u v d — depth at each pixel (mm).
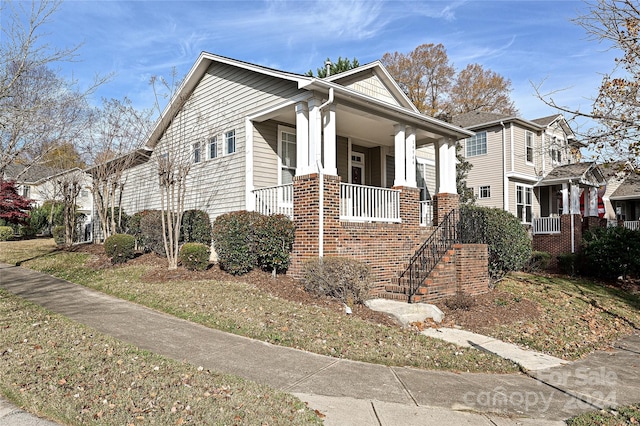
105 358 5371
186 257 11273
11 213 20453
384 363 5984
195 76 14383
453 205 14539
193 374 5020
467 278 11023
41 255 15523
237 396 4480
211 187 13789
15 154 10117
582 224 22344
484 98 34031
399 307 8781
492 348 7230
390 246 11734
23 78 10133
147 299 8805
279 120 12891
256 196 12234
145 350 5805
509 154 22297
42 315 7445
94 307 8273
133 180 18250
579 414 4723
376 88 14008
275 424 3949
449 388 5242
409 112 12180
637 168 8969
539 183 22938
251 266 10609
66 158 16516
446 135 14617
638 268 15906
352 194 12203
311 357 5980
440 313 8844
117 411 4016
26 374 4770
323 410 4371
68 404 4109
